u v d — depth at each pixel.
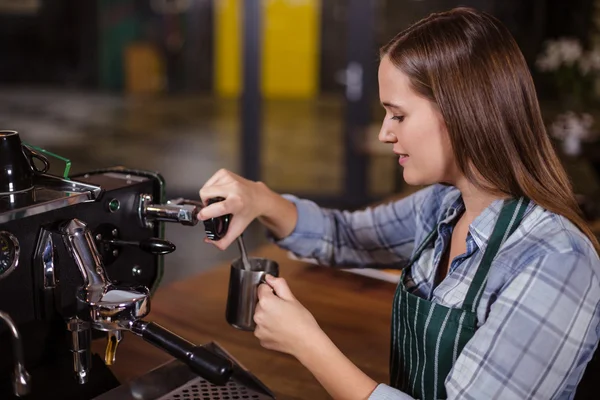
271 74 6.50
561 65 3.81
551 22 5.03
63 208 0.92
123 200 1.03
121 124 7.52
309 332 0.90
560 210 0.86
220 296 1.45
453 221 1.06
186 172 5.74
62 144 6.62
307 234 1.33
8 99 8.45
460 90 0.86
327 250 1.35
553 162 0.89
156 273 1.13
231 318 1.08
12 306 0.88
